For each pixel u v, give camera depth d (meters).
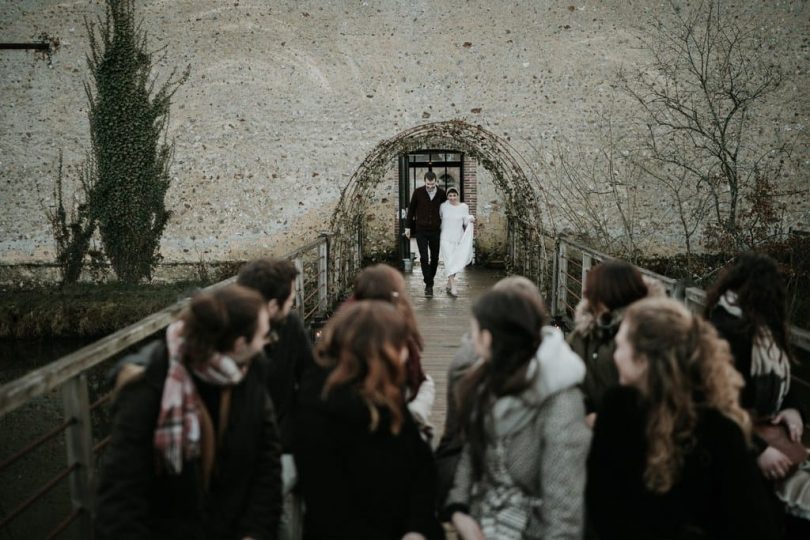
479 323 1.83
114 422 1.83
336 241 9.52
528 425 1.79
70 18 11.98
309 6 12.12
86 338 10.62
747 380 2.35
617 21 11.75
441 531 1.99
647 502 1.71
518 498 1.82
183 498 1.84
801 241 9.69
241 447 1.91
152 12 12.04
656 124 11.76
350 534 1.91
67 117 12.15
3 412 1.80
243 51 12.17
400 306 2.61
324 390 1.88
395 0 12.08
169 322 3.12
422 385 2.65
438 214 9.50
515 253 11.40
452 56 12.09
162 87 12.16
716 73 11.55
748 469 1.67
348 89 12.21
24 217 12.30
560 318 7.77
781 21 11.42
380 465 1.89
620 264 2.56
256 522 1.95
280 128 12.26
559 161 12.01
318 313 7.93
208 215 12.34
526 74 11.98
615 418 1.76
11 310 10.57
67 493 6.78
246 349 1.86
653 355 1.66
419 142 11.12
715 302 2.52
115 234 12.28
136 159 12.17
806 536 2.38
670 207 11.85
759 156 11.61
